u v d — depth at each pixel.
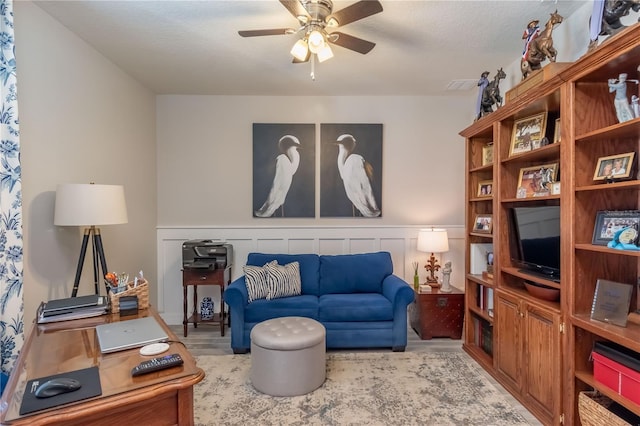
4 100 1.89
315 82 3.78
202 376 1.11
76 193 2.22
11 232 1.92
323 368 2.61
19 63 2.16
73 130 2.67
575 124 1.93
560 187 2.03
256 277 3.41
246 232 4.23
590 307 1.95
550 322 2.07
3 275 1.88
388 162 4.27
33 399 0.95
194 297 3.87
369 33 2.73
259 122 4.22
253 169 4.21
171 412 1.09
